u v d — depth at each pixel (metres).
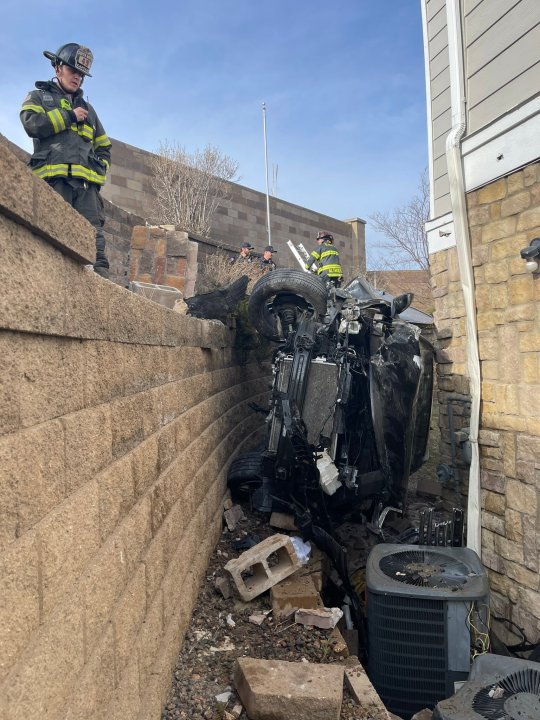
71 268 2.06
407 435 6.23
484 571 4.84
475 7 5.75
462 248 6.04
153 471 3.31
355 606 5.58
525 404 5.39
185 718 3.29
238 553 5.64
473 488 6.01
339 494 6.06
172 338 4.06
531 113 5.06
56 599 1.81
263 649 4.13
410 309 9.38
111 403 2.58
